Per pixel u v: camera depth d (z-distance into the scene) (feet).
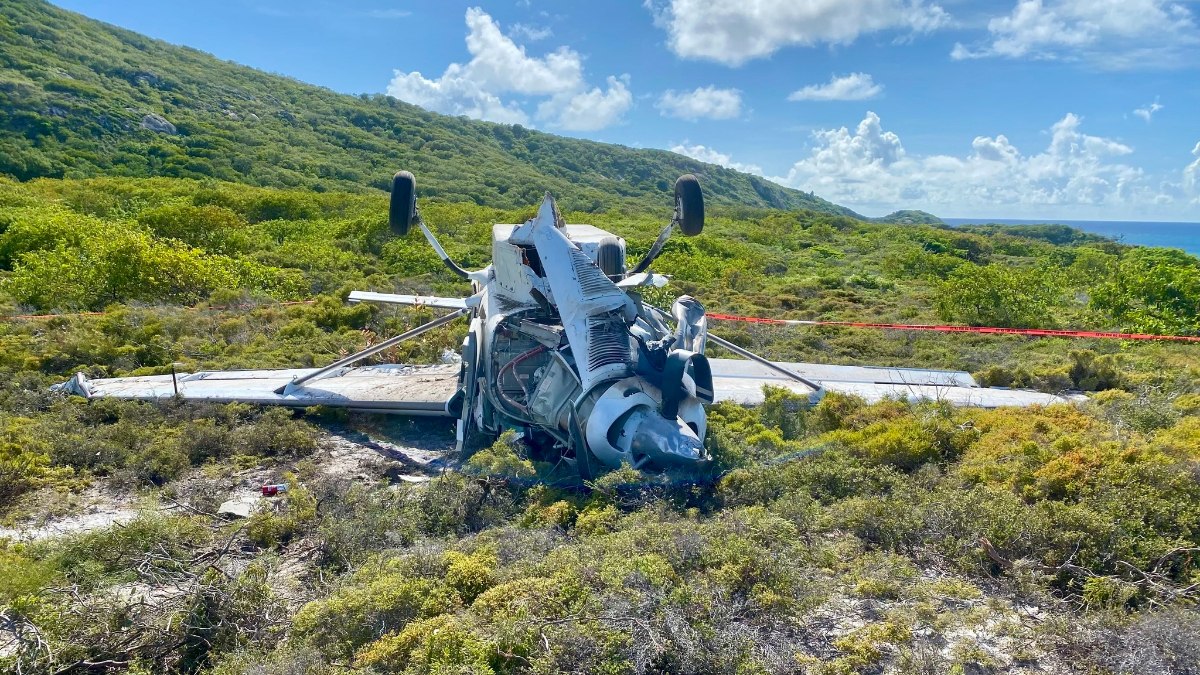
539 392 21.21
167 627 13.39
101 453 23.29
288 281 57.93
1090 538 14.75
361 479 22.89
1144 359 38.47
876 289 82.23
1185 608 12.64
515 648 11.68
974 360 41.29
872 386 31.01
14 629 13.16
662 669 11.64
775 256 113.60
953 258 99.45
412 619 13.14
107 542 16.29
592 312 20.48
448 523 18.06
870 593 13.89
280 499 20.79
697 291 69.82
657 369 19.56
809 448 21.43
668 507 17.43
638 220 157.58
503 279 23.89
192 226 71.82
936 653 11.80
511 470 19.74
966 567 14.70
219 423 26.86
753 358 27.78
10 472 21.07
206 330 42.88
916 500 17.25
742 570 13.69
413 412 27.73
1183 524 15.08
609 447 18.67
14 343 36.99
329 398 28.02
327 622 13.11
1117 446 18.98
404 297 37.22
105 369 34.14
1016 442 21.27
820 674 11.53
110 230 58.44
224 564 16.25
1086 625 12.48
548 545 15.94
